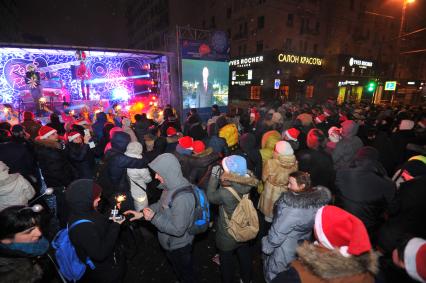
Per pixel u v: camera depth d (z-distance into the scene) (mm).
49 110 12352
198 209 2488
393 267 1340
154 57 14656
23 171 3801
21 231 1630
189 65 11906
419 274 1118
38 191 3582
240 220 2473
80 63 13266
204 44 12070
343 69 28781
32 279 1609
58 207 3846
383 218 2699
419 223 2250
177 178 2373
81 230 1853
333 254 1277
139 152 3357
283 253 2197
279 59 25453
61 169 3803
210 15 38938
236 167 2512
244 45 31906
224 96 13195
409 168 2775
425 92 31047
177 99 13016
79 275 1991
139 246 3879
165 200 2387
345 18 32844
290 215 2055
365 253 1237
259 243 3986
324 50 32312
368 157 2789
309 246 1385
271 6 27266
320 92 29703
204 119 12789
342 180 2811
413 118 8438
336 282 1213
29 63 12945
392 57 39562
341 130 4379
